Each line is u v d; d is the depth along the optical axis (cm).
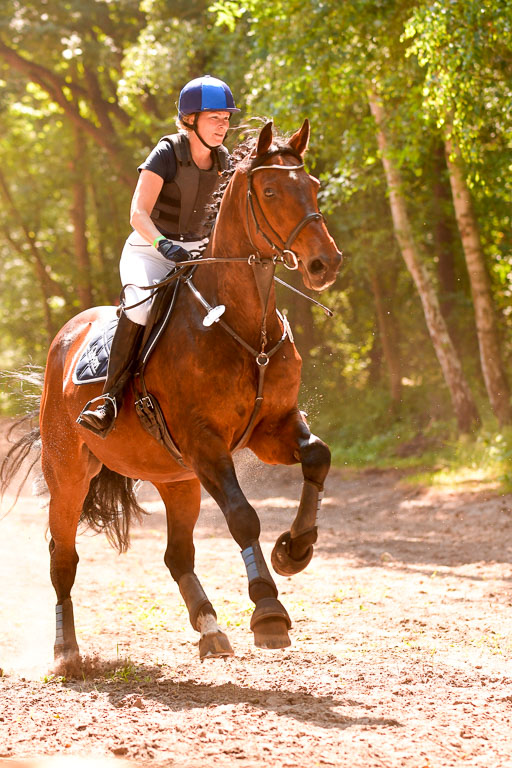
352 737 564
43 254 5278
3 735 580
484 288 2494
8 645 891
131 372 738
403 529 1809
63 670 763
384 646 847
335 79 2209
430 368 3372
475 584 1205
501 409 2478
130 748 541
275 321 696
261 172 643
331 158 2872
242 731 574
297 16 2228
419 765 514
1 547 1595
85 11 3534
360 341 3916
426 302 2638
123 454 767
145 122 3509
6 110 4412
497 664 775
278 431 707
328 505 2267
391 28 2053
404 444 2986
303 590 1168
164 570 1355
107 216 4903
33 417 917
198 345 678
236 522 632
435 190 3109
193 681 719
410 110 2136
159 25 3216
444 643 862
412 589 1173
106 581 1259
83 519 870
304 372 3619
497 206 2961
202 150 735
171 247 694
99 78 4256
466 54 1617
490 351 2492
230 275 682
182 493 809
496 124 2378
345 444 3247
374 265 3278
